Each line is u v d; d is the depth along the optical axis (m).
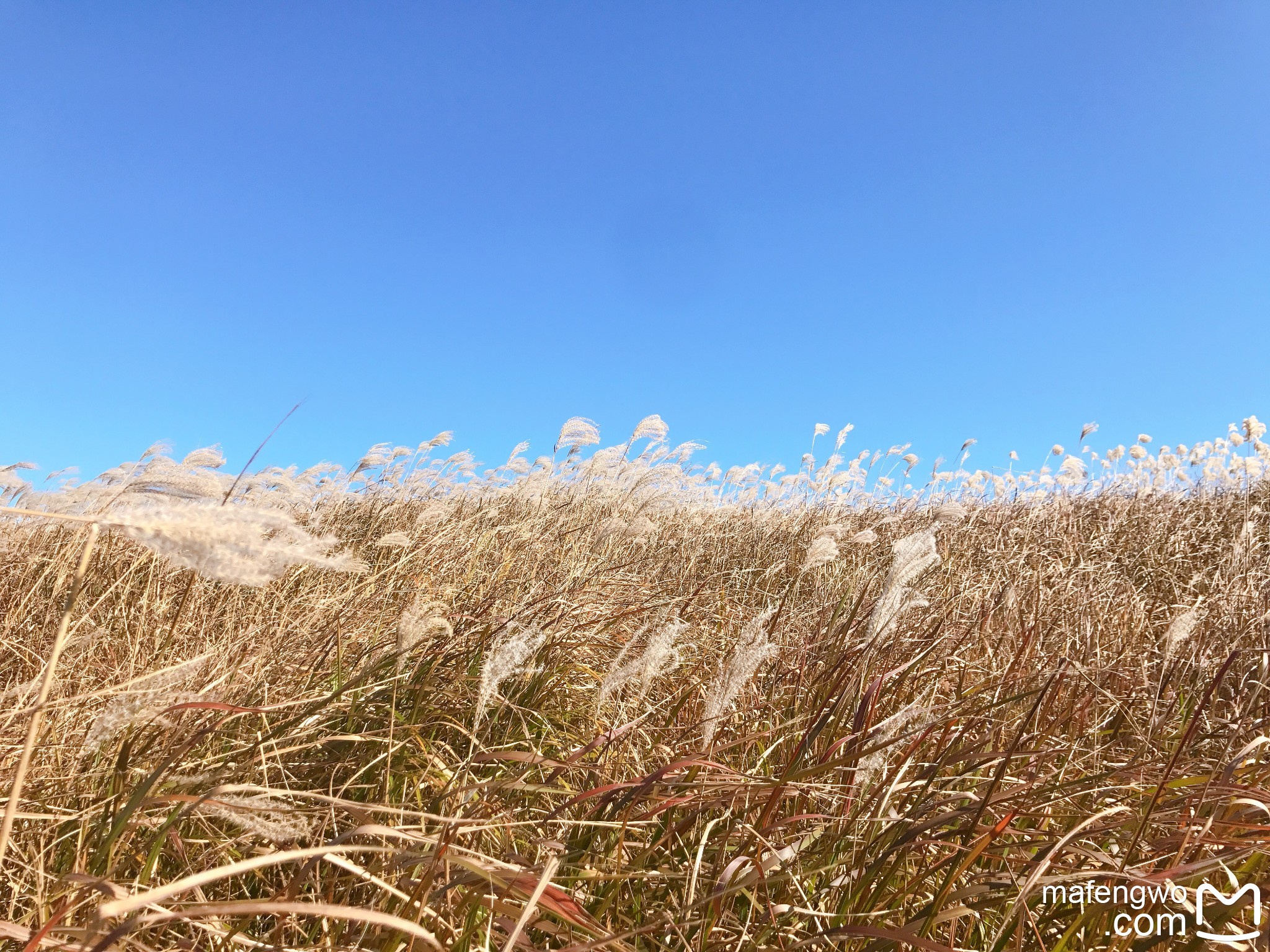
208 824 2.28
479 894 1.72
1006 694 3.28
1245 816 2.13
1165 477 9.46
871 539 4.30
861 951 1.79
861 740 2.34
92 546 1.11
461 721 3.06
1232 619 4.02
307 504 4.73
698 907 1.98
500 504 6.73
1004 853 2.15
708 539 7.00
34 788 2.28
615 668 2.19
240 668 3.01
